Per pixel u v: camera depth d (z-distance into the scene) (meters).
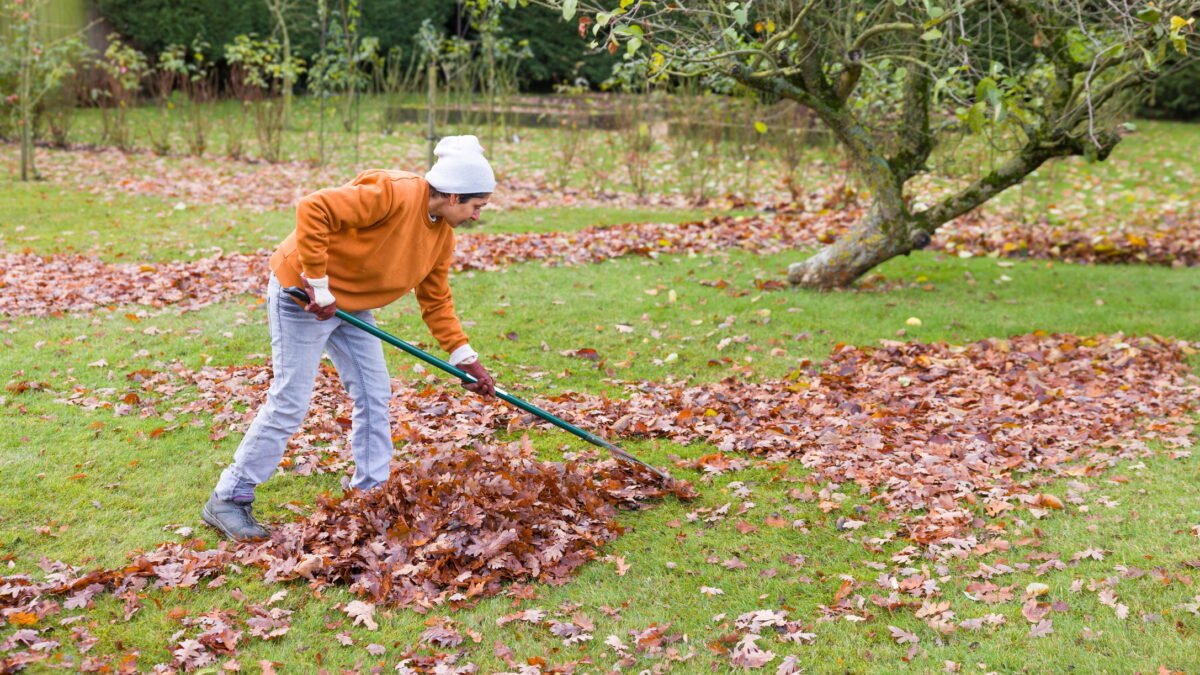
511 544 3.58
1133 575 3.49
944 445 4.73
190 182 11.70
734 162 13.09
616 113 14.77
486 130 16.62
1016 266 8.76
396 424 4.85
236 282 7.33
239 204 10.56
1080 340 6.54
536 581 3.53
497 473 3.97
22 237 8.59
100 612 3.17
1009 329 6.85
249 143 15.15
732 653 3.09
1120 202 11.75
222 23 18.58
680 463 4.59
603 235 9.43
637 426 4.95
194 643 2.99
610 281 7.89
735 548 3.80
